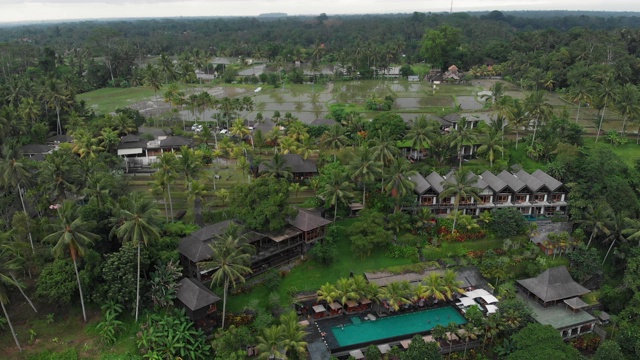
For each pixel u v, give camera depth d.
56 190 93.00
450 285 85.50
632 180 117.06
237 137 153.88
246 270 76.81
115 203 86.12
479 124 151.88
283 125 160.88
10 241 84.19
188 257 83.75
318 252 94.50
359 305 85.38
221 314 80.19
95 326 77.38
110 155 123.69
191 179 103.00
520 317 78.94
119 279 76.06
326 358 72.44
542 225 110.62
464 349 77.25
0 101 154.62
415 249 100.56
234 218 97.56
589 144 146.75
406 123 150.00
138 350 73.94
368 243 95.62
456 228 105.69
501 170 125.69
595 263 97.31
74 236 70.50
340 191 101.06
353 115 161.25
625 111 142.75
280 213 92.25
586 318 83.56
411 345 69.81
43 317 78.44
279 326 71.94
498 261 95.81
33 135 141.00
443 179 112.25
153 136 148.88
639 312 79.19
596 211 101.94
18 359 71.56
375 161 109.38
